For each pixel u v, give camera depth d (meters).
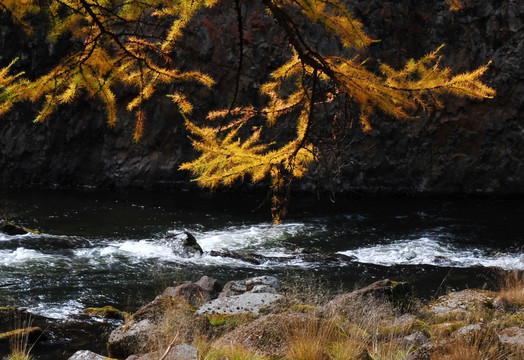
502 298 10.86
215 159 5.00
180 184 24.62
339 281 13.62
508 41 23.45
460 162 23.80
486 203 22.52
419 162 23.86
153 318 9.94
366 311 9.69
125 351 8.69
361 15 23.80
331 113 19.91
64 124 24.59
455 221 19.73
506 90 23.41
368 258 15.70
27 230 16.47
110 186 24.95
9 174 25.19
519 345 7.50
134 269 14.08
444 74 4.40
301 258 15.42
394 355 7.72
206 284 11.68
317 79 4.64
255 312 9.74
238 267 14.55
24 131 24.77
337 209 21.28
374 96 4.23
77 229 18.22
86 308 11.13
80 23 4.11
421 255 15.95
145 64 4.30
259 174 5.04
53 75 4.04
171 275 13.69
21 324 10.16
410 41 23.94
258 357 7.52
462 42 23.84
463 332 7.66
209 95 24.25
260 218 19.98
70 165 24.91
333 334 8.20
